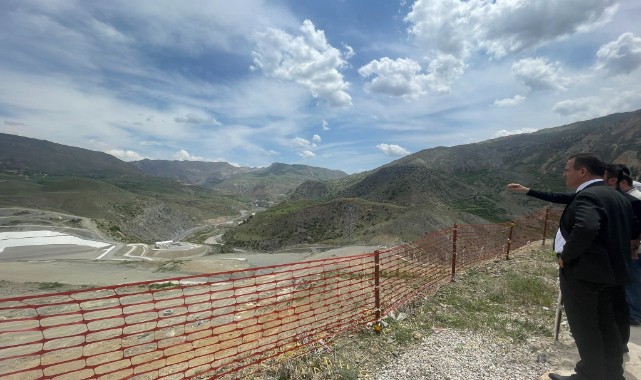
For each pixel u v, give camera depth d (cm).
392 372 440
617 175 494
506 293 739
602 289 324
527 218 1686
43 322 1608
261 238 13850
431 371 437
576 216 316
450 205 17600
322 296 877
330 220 14150
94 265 5962
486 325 579
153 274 5309
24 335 1327
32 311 2098
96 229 12394
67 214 14238
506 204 17825
